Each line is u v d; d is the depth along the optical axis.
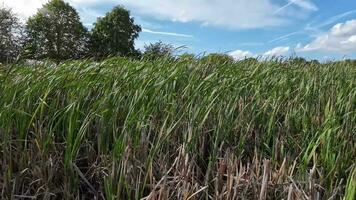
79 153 3.43
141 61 5.28
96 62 4.84
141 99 3.63
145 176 2.85
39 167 3.08
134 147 3.12
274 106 4.00
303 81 4.98
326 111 4.05
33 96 3.73
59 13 43.41
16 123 3.42
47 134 3.30
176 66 4.68
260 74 4.88
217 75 4.48
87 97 3.79
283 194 2.81
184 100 3.96
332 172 3.01
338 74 6.24
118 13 44.62
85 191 3.16
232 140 3.61
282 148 3.33
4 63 4.57
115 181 2.91
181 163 3.01
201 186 2.90
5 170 2.98
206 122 3.68
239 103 4.00
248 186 2.88
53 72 4.30
